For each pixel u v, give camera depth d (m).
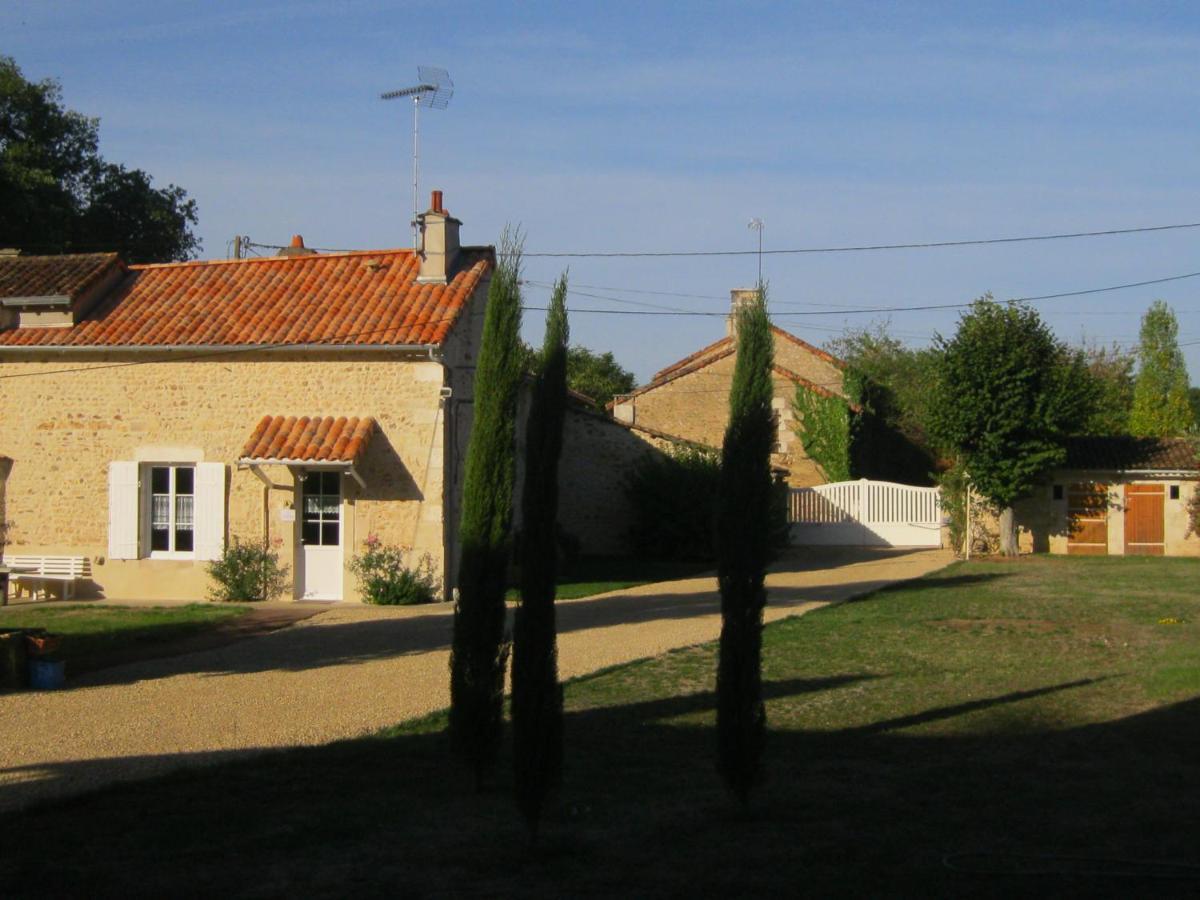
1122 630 16.14
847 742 9.67
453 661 8.06
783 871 6.43
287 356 20.22
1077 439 33.06
